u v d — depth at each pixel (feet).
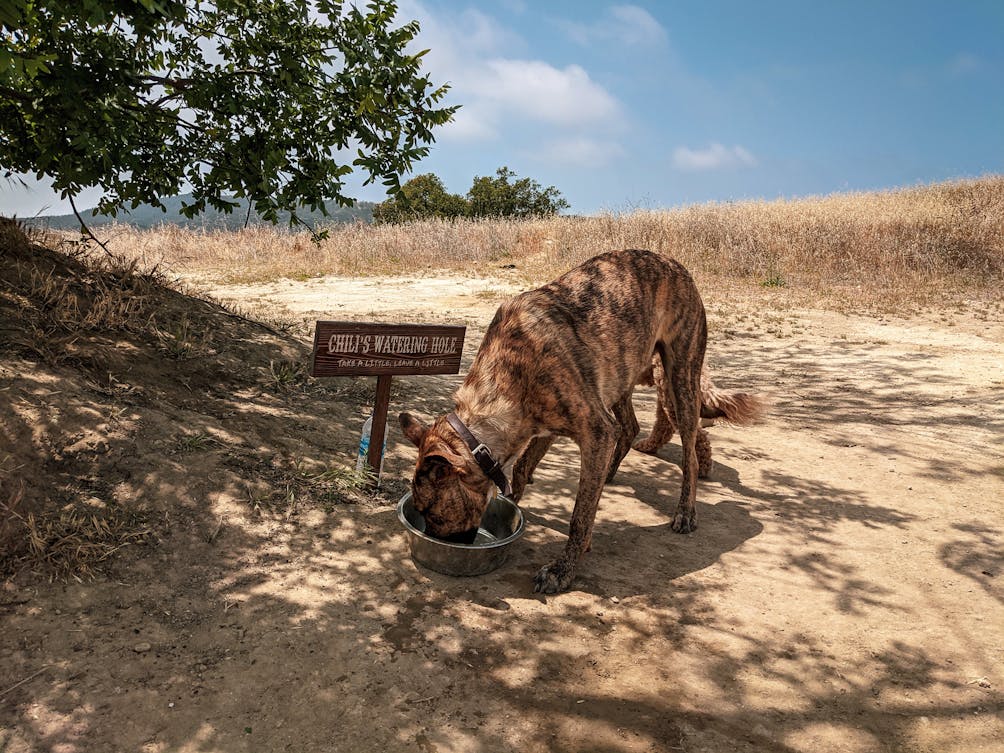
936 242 54.80
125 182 18.88
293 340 21.34
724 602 11.87
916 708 9.41
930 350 32.14
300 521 12.78
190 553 11.34
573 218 72.18
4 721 7.88
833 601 12.09
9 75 14.92
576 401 11.84
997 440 20.85
